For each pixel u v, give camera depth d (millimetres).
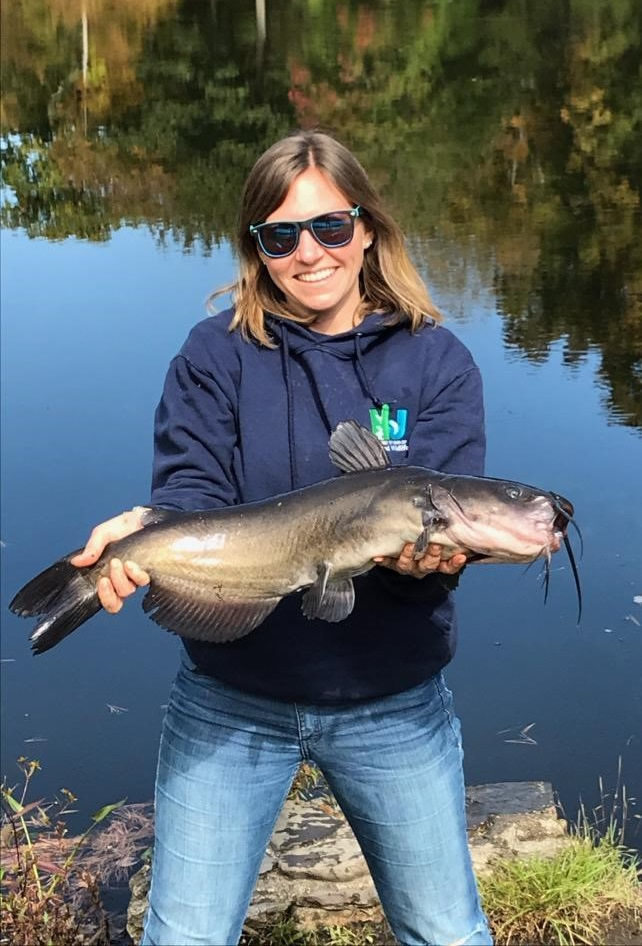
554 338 7250
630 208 10219
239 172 13141
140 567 2461
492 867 3375
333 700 2436
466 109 14688
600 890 3281
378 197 2658
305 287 2586
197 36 21500
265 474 2594
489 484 2322
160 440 2668
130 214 11695
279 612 2473
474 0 21641
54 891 3561
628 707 4180
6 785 4191
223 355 2631
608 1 19594
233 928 2512
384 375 2596
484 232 9766
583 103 14273
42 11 23828
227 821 2477
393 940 3207
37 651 2436
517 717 4176
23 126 16312
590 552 5023
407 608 2471
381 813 2490
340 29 20766
